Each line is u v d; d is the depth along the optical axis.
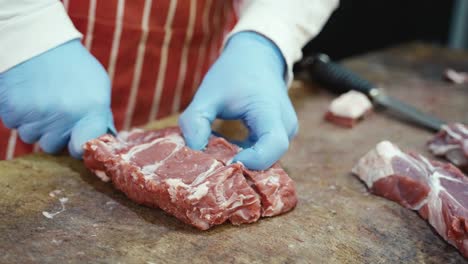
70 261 0.52
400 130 0.79
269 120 0.62
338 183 0.66
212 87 0.65
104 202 0.59
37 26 0.62
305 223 0.59
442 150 0.72
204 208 0.55
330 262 0.55
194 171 0.57
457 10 1.25
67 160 0.66
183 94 0.82
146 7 0.73
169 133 0.65
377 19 1.18
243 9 0.76
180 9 0.75
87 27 0.70
